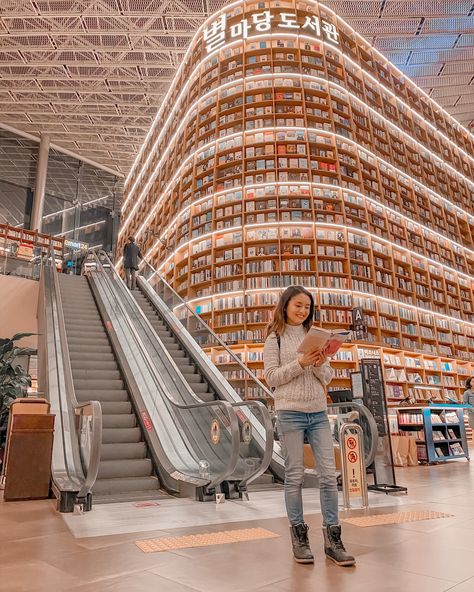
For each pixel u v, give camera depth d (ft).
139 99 59.88
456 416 26.40
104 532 8.79
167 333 26.81
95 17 44.16
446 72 49.32
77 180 80.18
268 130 35.99
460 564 6.59
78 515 10.58
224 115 38.01
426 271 40.29
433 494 13.76
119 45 48.44
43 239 42.57
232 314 32.83
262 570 6.33
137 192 61.57
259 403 13.64
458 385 39.58
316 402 7.24
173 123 48.80
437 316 40.42
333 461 7.18
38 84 56.24
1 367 19.29
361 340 32.32
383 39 45.24
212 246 34.58
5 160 73.31
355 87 41.19
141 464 14.85
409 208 41.47
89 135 70.38
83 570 6.37
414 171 44.70
